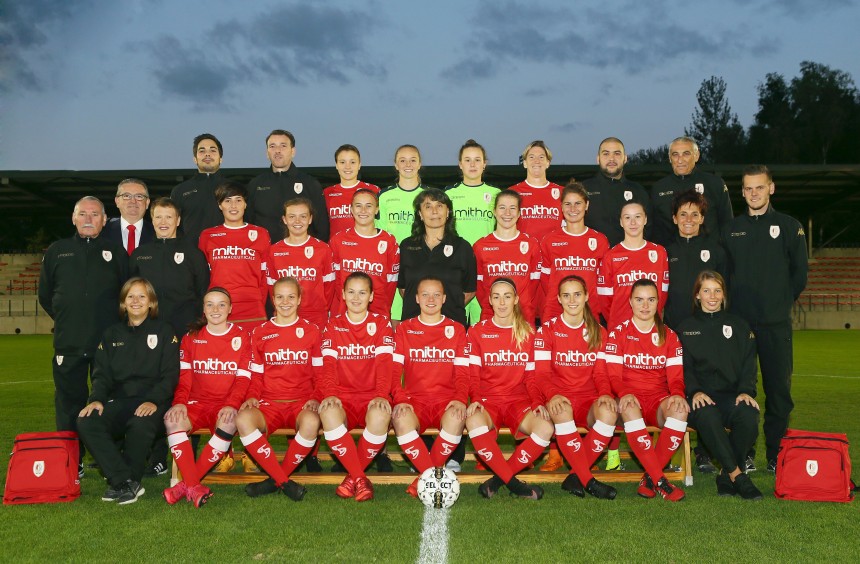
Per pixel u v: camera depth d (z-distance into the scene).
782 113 49.38
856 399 8.48
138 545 3.44
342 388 4.84
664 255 5.43
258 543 3.46
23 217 30.23
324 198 6.23
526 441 4.41
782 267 5.06
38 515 3.96
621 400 4.48
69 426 5.02
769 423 5.11
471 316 6.18
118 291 5.24
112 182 23.97
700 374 4.85
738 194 24.84
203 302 5.05
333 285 5.69
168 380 4.64
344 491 4.30
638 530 3.65
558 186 6.34
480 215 6.26
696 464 5.21
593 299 5.65
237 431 4.48
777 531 3.62
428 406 4.72
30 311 27.56
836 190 26.20
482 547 3.39
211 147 6.01
